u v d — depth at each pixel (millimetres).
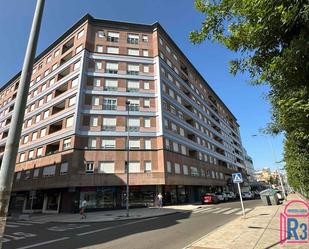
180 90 41875
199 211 21859
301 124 3275
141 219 18203
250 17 3236
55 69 37156
